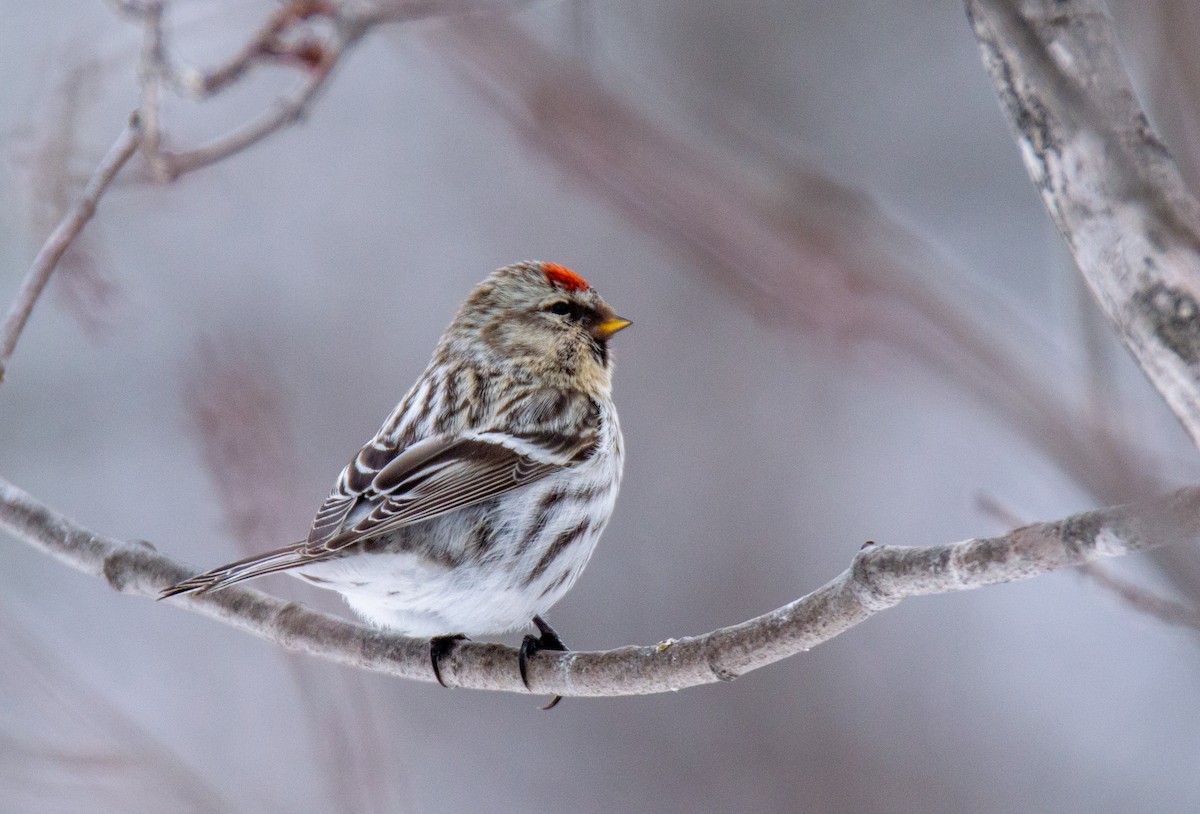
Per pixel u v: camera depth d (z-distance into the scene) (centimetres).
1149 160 423
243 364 895
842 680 1305
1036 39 393
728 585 1380
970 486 1356
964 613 1331
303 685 845
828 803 1255
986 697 1288
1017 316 857
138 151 835
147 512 1393
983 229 1455
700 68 1484
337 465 1418
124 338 1429
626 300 1473
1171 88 442
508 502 774
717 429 1433
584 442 812
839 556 1368
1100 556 441
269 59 798
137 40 904
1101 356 577
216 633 1246
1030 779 1245
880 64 1508
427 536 750
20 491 762
